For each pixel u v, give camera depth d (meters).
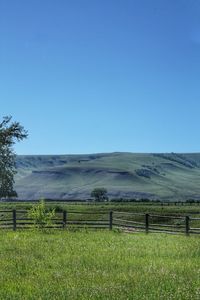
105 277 14.58
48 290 12.34
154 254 21.36
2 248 23.12
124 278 14.25
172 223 59.53
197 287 12.48
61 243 25.91
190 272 15.61
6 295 11.79
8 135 78.88
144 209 86.31
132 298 11.22
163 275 14.80
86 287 12.67
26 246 24.11
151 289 12.23
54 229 37.28
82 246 24.50
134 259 19.47
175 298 11.16
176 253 21.69
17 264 17.62
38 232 34.72
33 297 11.55
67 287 12.78
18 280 14.17
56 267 17.05
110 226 39.00
